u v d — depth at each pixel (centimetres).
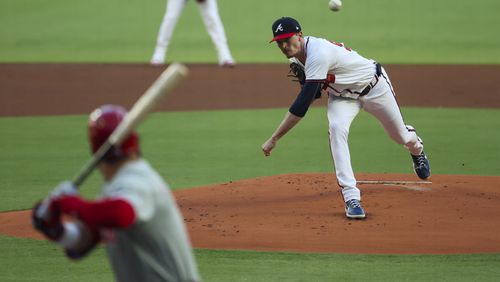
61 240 1599
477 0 12900
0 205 3853
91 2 13000
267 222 3391
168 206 1638
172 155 4997
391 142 5366
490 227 3328
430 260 2948
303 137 5553
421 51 9619
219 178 4403
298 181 4106
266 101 6862
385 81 3494
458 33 10800
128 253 1642
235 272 2827
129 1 13112
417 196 3756
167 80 1600
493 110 6400
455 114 6253
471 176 4228
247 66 8619
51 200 1570
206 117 6250
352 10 12269
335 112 3444
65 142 5394
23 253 3108
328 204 3653
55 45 10275
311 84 3269
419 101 6769
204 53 9694
